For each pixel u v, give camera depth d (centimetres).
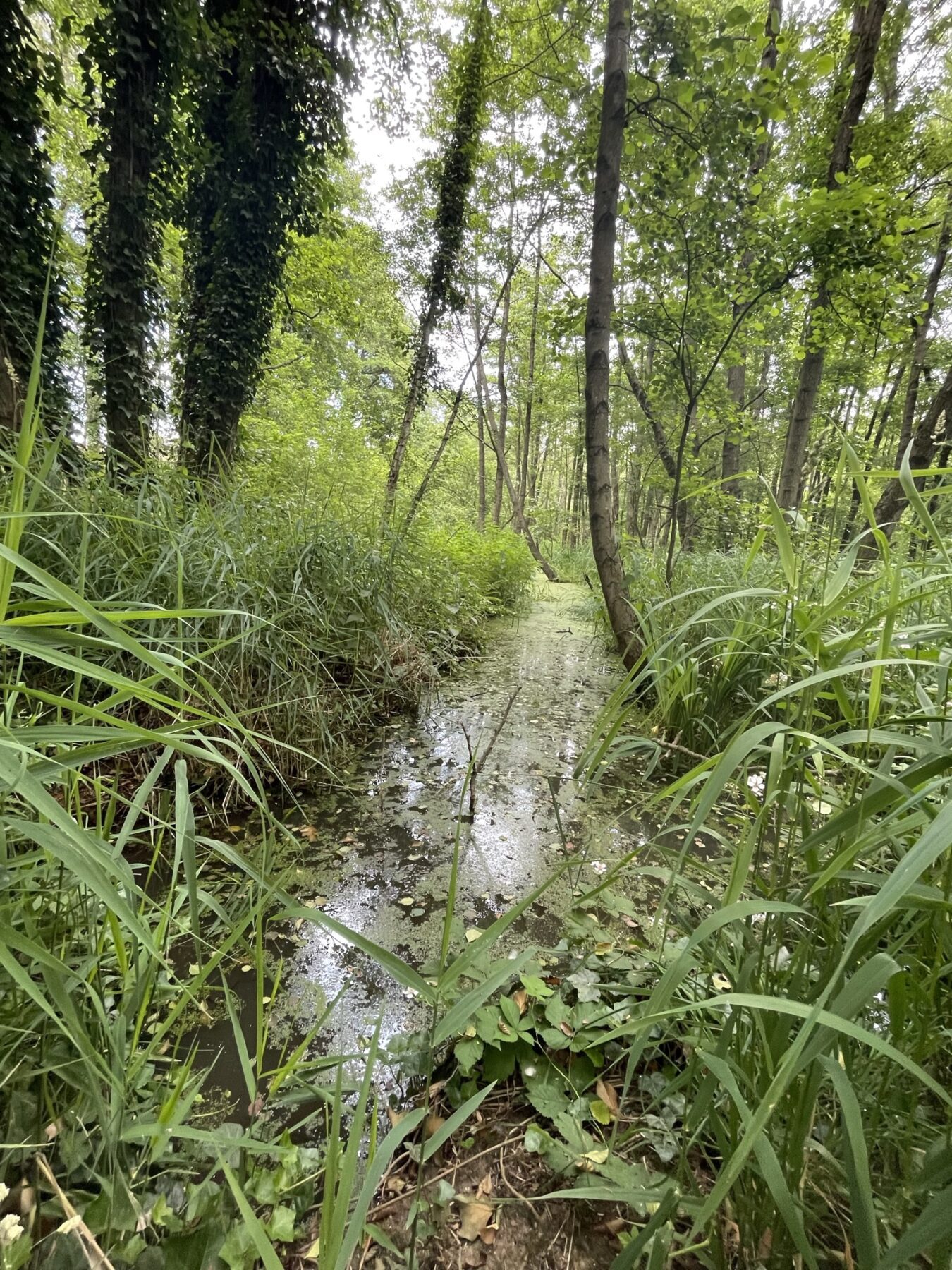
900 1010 67
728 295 356
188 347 482
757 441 839
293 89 455
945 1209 46
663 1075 102
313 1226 80
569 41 441
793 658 101
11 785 57
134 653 72
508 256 798
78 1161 72
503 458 1095
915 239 401
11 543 71
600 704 332
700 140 327
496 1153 94
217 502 288
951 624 118
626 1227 83
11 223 360
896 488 476
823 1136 83
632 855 94
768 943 105
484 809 210
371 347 1288
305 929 145
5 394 310
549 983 126
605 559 343
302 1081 92
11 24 350
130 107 398
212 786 200
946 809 48
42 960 63
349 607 294
